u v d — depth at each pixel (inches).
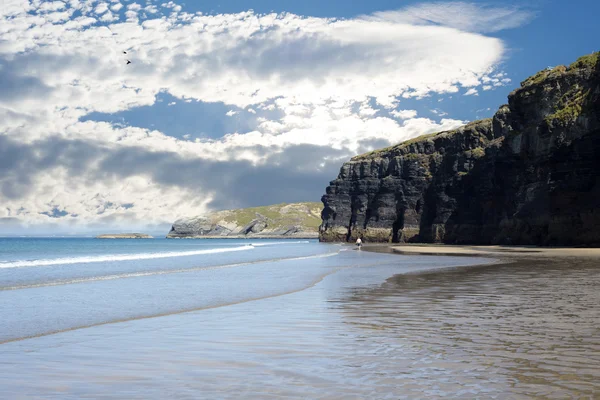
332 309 619.2
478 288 850.1
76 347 408.2
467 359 339.0
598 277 1061.8
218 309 639.1
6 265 1701.5
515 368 312.0
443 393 261.0
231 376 307.7
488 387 270.5
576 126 3533.5
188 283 1011.9
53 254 2982.3
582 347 375.6
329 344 402.9
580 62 4008.4
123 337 451.8
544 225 3715.6
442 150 6240.2
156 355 373.7
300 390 273.0
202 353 378.0
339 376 300.8
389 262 1771.7
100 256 2493.8
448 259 1979.6
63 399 266.2
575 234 3425.2
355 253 2728.8
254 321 534.0
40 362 354.3
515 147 4367.6
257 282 1025.5
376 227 6505.9
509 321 502.6
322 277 1138.0
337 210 7165.4
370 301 691.4
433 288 859.4
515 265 1523.1
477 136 5816.9
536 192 3873.0
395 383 282.2
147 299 751.7
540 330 449.7
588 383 276.2
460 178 5659.5
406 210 6269.7
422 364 327.0
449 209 5713.6
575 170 3484.3
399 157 6599.4
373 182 6875.0
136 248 4559.5
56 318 571.8
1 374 320.5
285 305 667.4
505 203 4613.7
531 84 4276.6
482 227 5191.9
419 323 501.0
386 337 428.1
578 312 561.6
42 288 918.4
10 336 462.3
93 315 594.6
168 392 276.1
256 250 3415.4
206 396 266.5
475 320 513.0
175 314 600.1
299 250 3388.3
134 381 300.4
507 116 5565.9
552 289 821.9
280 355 365.1
